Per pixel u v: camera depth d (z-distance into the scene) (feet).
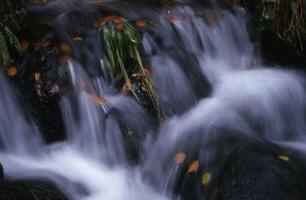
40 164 13.99
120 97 14.98
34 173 13.10
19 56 14.87
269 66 19.51
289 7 20.66
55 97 14.47
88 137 14.85
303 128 16.69
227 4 20.13
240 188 11.69
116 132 14.53
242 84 17.25
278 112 16.42
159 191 13.42
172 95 15.49
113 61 15.28
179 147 14.02
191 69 16.53
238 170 12.14
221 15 19.49
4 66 14.53
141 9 17.94
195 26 18.34
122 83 15.12
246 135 13.74
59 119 14.61
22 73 14.61
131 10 17.74
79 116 14.85
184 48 17.26
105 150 14.65
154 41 16.58
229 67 18.75
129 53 15.55
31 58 14.76
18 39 15.31
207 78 17.40
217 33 19.02
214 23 19.01
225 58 19.01
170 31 17.39
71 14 16.53
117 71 15.30
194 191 12.52
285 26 20.95
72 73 14.89
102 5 18.07
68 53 15.08
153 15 17.70
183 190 12.83
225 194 11.73
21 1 15.72
